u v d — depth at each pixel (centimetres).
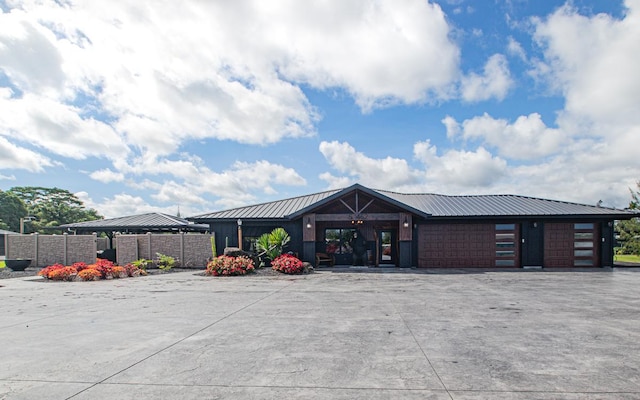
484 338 532
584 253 1783
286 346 493
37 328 601
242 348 484
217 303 838
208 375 388
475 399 329
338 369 405
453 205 1955
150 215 2522
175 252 1853
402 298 901
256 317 681
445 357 446
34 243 1939
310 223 1767
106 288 1126
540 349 479
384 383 365
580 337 539
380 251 1958
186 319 665
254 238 1925
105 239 2509
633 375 388
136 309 767
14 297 952
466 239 1802
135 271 1510
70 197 5638
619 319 663
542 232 1784
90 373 395
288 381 371
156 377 383
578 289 1060
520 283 1203
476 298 899
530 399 329
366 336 543
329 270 1672
